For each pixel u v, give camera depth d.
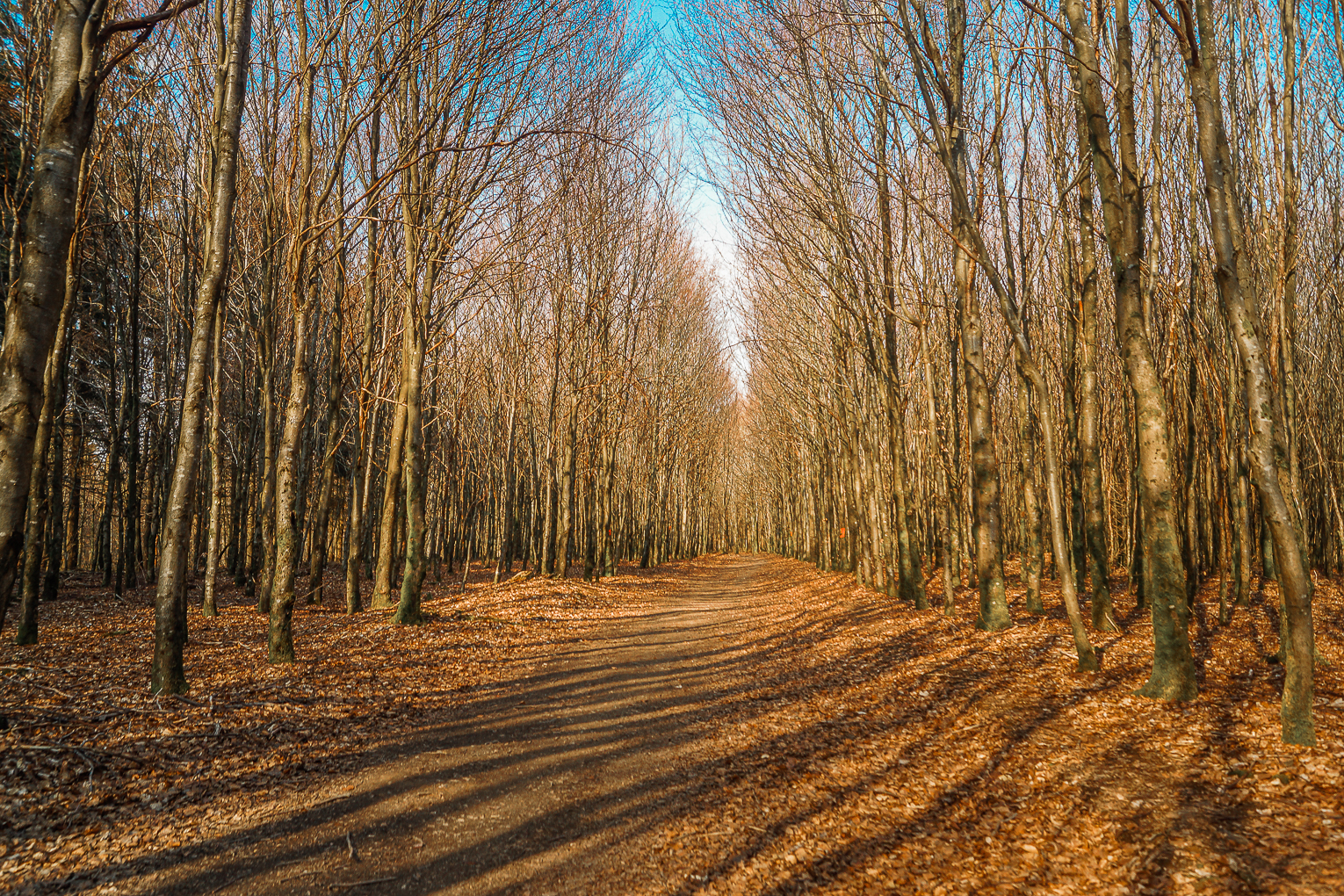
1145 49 14.41
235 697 8.79
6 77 13.04
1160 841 4.71
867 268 16.34
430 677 10.83
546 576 27.19
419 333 15.94
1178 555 8.06
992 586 13.33
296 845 5.18
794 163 16.70
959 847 5.09
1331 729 6.28
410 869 4.86
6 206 12.20
